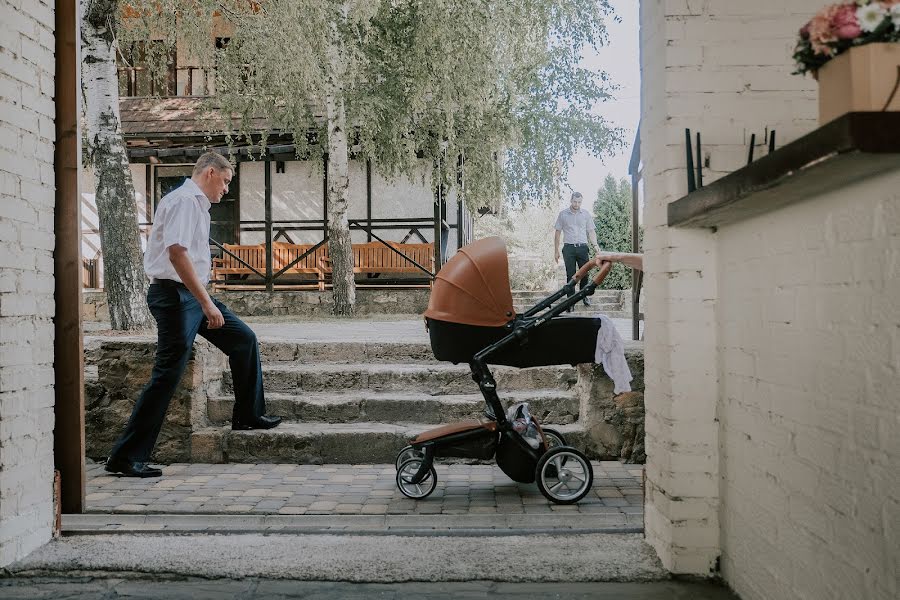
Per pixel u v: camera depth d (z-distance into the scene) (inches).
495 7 501.7
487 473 191.9
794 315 85.9
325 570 115.8
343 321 500.7
